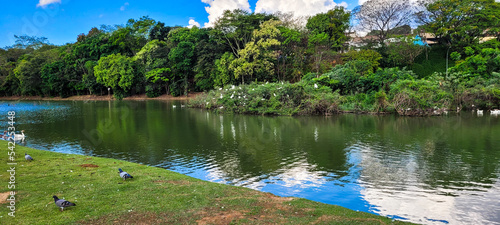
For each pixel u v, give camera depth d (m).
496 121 24.39
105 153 15.61
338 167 12.71
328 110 30.20
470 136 18.62
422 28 56.75
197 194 8.41
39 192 8.27
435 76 35.72
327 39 51.16
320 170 12.34
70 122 27.80
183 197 8.12
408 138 18.41
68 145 17.64
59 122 27.91
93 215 6.74
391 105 29.23
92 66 65.56
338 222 6.62
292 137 19.22
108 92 68.31
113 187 8.88
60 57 74.38
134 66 62.72
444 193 9.70
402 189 10.12
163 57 62.41
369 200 9.23
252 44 47.97
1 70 76.62
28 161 12.21
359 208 8.67
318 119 27.39
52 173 10.35
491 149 15.27
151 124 25.70
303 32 54.81
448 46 55.22
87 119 29.95
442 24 53.44
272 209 7.41
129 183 9.35
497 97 30.75
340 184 10.67
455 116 27.89
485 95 31.06
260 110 31.03
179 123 26.08
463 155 14.26
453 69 38.31
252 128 22.95
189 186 9.21
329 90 32.84
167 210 7.13
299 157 14.38
